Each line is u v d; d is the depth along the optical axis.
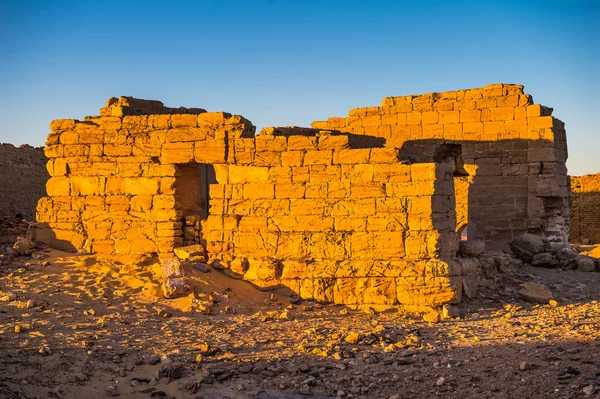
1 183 30.75
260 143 14.88
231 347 10.48
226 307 12.95
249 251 14.72
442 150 21.84
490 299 14.18
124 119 15.96
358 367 9.66
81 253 15.61
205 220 15.57
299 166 14.59
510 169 20.69
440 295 13.24
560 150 21.06
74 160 16.16
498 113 20.86
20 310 11.64
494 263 15.62
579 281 15.72
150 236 15.49
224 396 8.60
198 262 14.72
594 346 9.84
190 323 11.87
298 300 13.95
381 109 22.05
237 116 15.27
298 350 10.42
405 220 13.72
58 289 12.86
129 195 15.74
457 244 14.64
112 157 15.95
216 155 15.09
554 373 8.66
